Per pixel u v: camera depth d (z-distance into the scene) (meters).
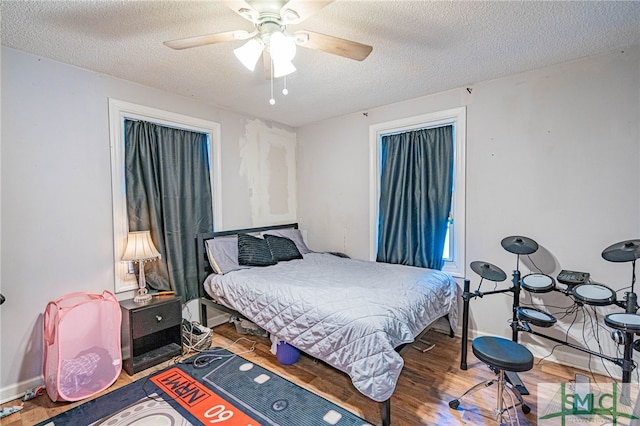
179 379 2.30
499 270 2.50
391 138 3.47
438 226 3.17
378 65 2.48
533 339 2.66
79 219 2.45
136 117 2.80
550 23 1.90
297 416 1.89
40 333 2.24
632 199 2.25
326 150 4.08
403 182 3.34
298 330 2.22
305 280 2.66
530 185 2.65
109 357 2.29
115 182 2.64
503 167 2.77
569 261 2.49
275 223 4.15
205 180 3.38
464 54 2.31
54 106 2.32
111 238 2.63
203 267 3.26
